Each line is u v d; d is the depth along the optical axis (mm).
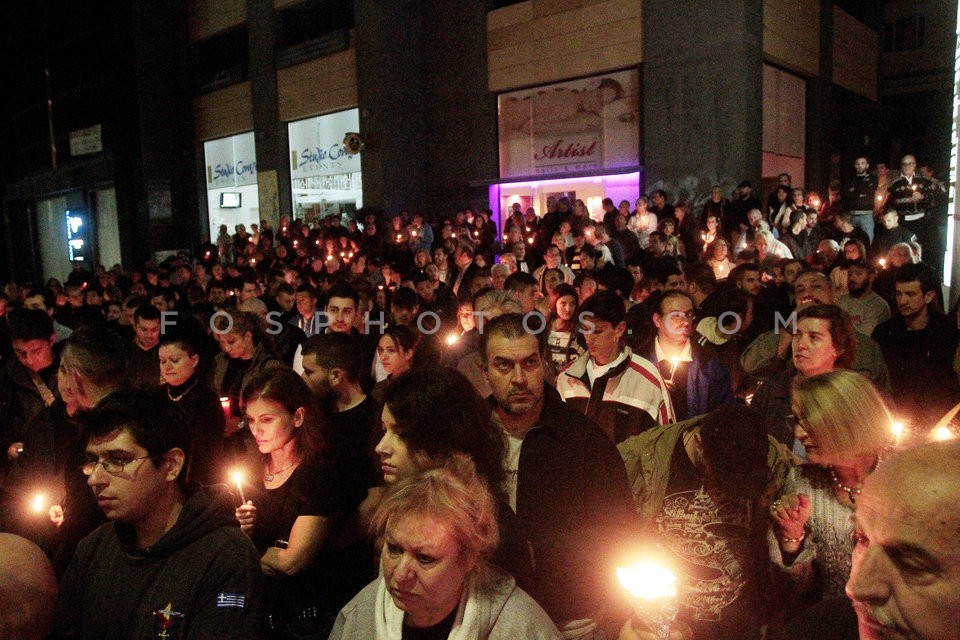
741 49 12836
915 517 893
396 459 2143
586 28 15078
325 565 2662
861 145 19984
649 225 11750
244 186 24172
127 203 26219
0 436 4348
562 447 2252
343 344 3250
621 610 2195
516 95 16828
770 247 9078
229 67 24156
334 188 20750
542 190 16578
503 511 2057
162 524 1915
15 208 34250
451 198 18531
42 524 2775
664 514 2439
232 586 1842
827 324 2963
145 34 25016
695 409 3824
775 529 2184
